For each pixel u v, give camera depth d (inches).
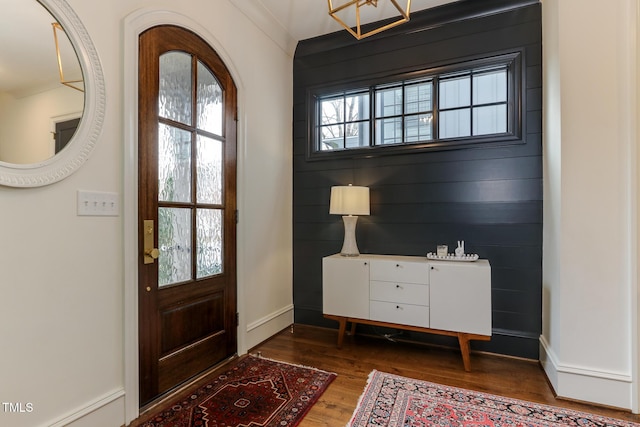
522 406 74.4
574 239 77.7
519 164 100.4
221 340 96.2
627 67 73.2
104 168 65.4
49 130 56.7
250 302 108.7
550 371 85.2
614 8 74.8
